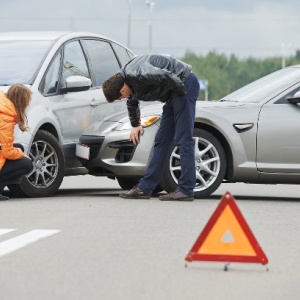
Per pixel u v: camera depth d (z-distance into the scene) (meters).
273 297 13.34
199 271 15.27
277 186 37.69
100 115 30.47
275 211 24.72
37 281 14.19
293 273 15.23
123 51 32.94
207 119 27.34
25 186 27.50
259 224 21.66
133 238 18.73
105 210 23.78
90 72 30.72
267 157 27.62
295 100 27.62
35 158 27.72
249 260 15.45
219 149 27.45
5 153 26.44
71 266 15.49
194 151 26.30
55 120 28.38
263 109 27.72
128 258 16.36
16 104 26.41
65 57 29.89
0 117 26.27
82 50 30.81
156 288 13.81
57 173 28.22
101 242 18.14
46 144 27.94
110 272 15.01
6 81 28.44
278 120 27.62
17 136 27.12
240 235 15.53
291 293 13.62
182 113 25.98
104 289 13.67
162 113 26.81
